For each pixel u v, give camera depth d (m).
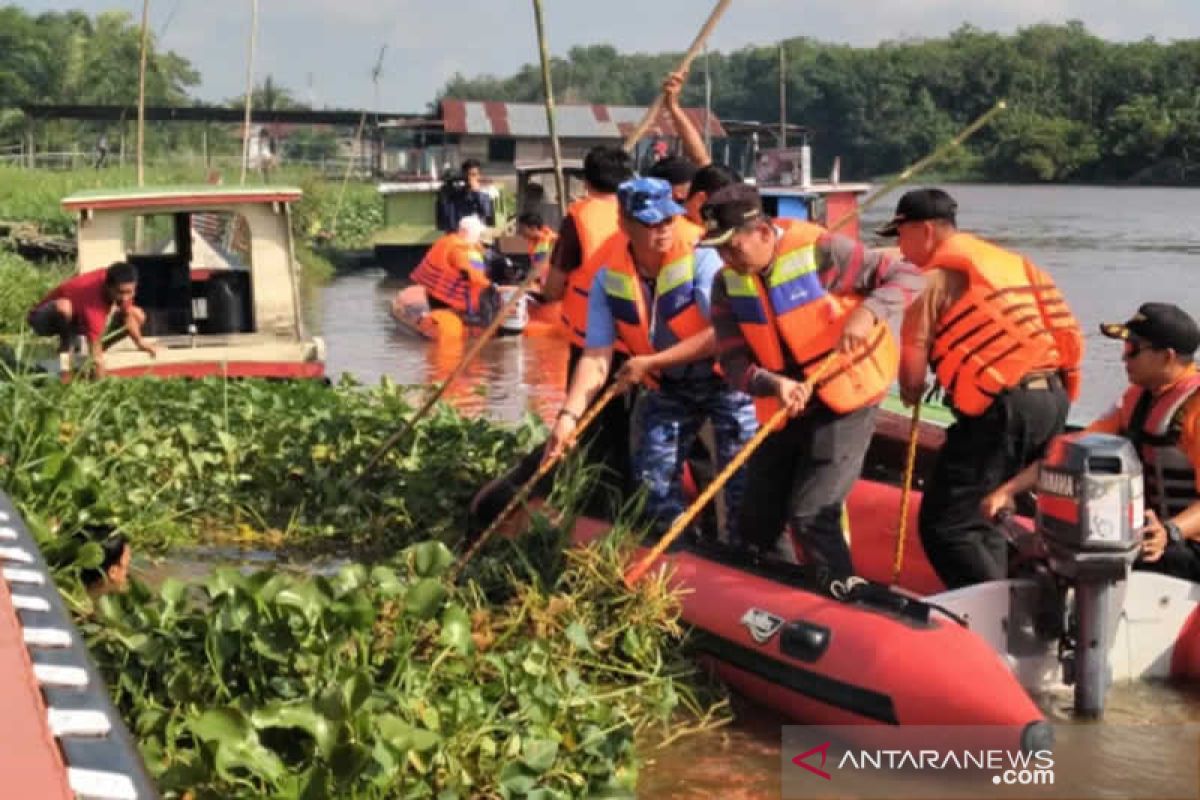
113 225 12.08
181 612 5.37
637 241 6.90
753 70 123.56
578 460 7.27
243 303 12.34
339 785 4.41
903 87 115.06
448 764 4.83
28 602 3.56
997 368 6.32
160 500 8.94
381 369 15.91
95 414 8.74
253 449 9.41
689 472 8.02
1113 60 110.19
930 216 6.53
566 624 6.27
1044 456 5.81
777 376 6.18
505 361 16.31
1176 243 36.50
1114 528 5.54
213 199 12.05
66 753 2.75
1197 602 6.23
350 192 38.69
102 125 54.88
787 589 6.12
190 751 4.73
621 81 162.00
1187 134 93.06
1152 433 6.45
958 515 6.52
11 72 88.19
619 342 7.36
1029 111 108.25
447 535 8.53
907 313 6.45
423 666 5.30
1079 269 28.41
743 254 6.14
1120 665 6.20
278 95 73.25
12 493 6.78
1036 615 5.95
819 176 118.75
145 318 12.17
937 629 5.58
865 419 6.33
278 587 5.12
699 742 5.83
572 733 5.23
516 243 23.02
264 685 4.96
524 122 35.38
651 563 6.54
